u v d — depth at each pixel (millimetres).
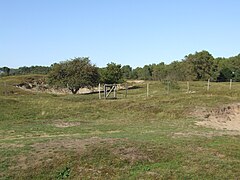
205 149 14820
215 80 97625
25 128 21391
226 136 17484
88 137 16766
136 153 13977
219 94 34938
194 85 59625
